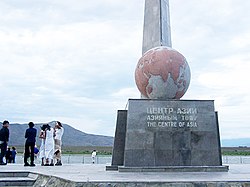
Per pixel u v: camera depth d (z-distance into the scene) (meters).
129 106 11.21
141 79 11.54
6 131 14.98
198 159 10.99
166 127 11.13
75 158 26.88
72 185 6.99
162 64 11.20
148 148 10.94
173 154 10.95
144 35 17.67
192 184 6.98
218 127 11.59
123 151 11.67
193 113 11.32
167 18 17.56
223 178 7.68
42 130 15.73
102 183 6.91
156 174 9.43
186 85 11.53
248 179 7.36
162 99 11.33
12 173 10.62
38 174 9.78
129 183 6.93
